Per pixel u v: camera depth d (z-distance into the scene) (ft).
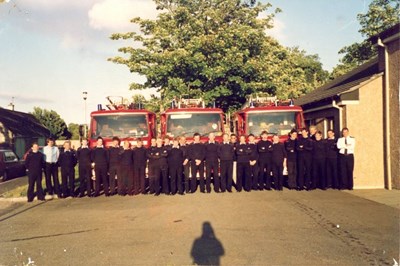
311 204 34.35
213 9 88.48
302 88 104.83
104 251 22.25
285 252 21.31
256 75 79.71
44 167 42.83
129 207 35.04
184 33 82.23
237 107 84.07
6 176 67.97
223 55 78.89
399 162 41.88
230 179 41.32
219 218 29.58
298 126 45.70
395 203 34.53
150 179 41.57
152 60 81.82
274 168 41.93
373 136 44.52
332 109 48.03
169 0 90.07
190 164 41.60
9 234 26.73
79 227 28.22
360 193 40.06
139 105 50.03
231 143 41.55
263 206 33.71
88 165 41.98
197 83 78.28
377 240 23.38
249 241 23.48
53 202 39.99
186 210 32.81
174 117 45.98
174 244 23.22
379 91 44.65
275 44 95.66
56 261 20.76
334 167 42.16
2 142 120.26
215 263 19.80
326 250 21.57
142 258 20.84
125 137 45.62
